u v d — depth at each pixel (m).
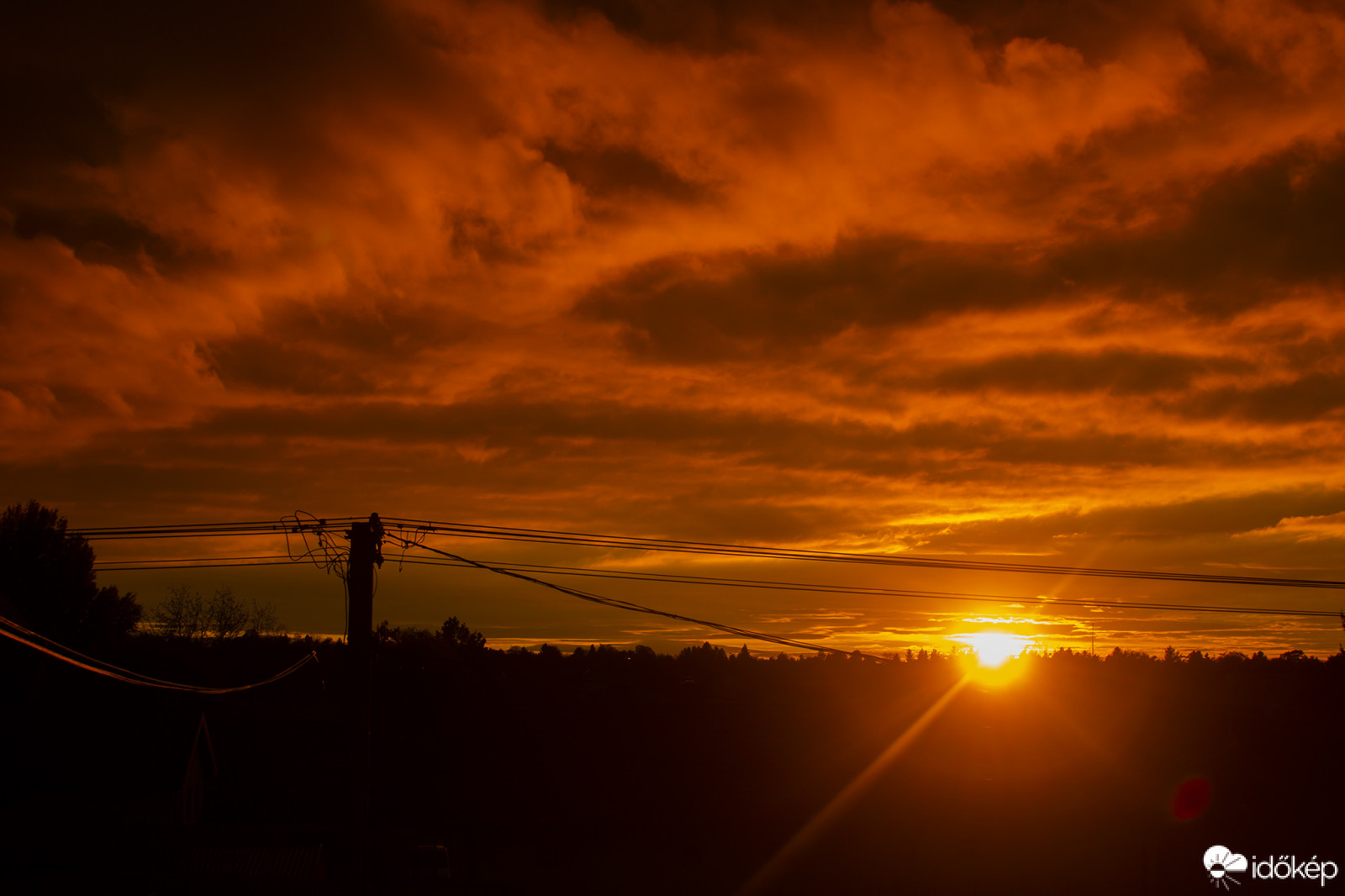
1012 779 34.44
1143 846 32.25
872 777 37.75
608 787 40.50
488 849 36.91
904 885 31.12
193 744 33.25
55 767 30.97
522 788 41.41
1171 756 34.25
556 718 45.00
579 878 33.06
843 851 35.12
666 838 36.84
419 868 33.19
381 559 18.66
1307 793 33.25
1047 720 36.56
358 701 17.73
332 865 30.77
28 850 25.34
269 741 45.66
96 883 22.19
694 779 40.00
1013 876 32.09
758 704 40.56
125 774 31.16
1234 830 32.41
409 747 45.22
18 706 32.72
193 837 30.06
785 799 38.16
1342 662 35.47
